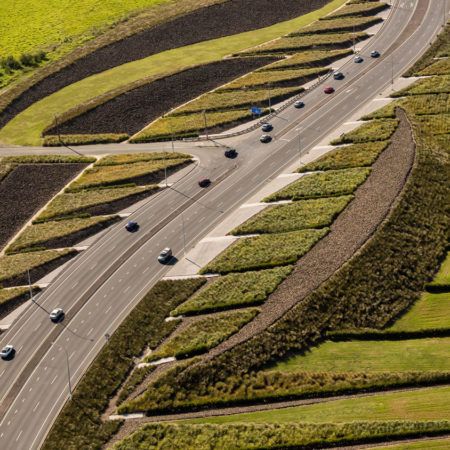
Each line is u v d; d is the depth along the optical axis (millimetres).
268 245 185500
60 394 149250
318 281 171875
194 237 193875
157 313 168750
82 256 191000
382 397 146000
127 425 142125
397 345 160125
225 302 168000
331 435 136625
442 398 144750
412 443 135500
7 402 147875
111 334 163500
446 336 162750
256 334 158000
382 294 171500
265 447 134875
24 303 175875
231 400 145500
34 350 160750
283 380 149375
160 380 148625
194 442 136500
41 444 138875
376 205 196250
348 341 161250
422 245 186875
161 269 183125
